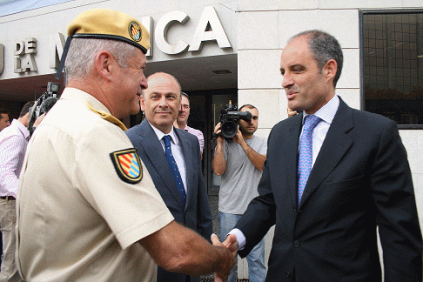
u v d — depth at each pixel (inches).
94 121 34.1
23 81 286.0
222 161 114.8
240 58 144.8
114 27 38.2
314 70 48.3
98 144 32.9
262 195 60.4
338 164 46.8
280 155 54.9
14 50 265.6
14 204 110.7
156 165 67.3
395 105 143.3
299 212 48.6
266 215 58.7
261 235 58.3
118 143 34.3
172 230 34.0
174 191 67.6
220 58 204.5
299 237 48.9
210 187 313.3
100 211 31.8
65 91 38.7
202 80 276.4
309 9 143.3
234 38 191.8
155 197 34.2
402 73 143.6
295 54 48.6
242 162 115.6
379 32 143.6
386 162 44.9
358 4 142.9
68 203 32.9
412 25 143.6
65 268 33.7
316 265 46.7
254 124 121.0
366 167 45.7
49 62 251.9
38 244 34.1
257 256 112.7
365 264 45.9
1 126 190.5
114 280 34.3
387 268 43.9
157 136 71.6
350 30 142.4
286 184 51.8
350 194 45.8
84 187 32.1
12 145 110.3
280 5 144.0
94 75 38.1
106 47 37.8
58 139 33.8
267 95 143.2
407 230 43.3
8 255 110.9
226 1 193.6
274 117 142.7
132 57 39.7
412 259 42.3
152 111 70.9
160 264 33.7
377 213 47.2
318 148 50.9
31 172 34.8
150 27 210.4
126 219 31.3
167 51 205.5
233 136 113.5
